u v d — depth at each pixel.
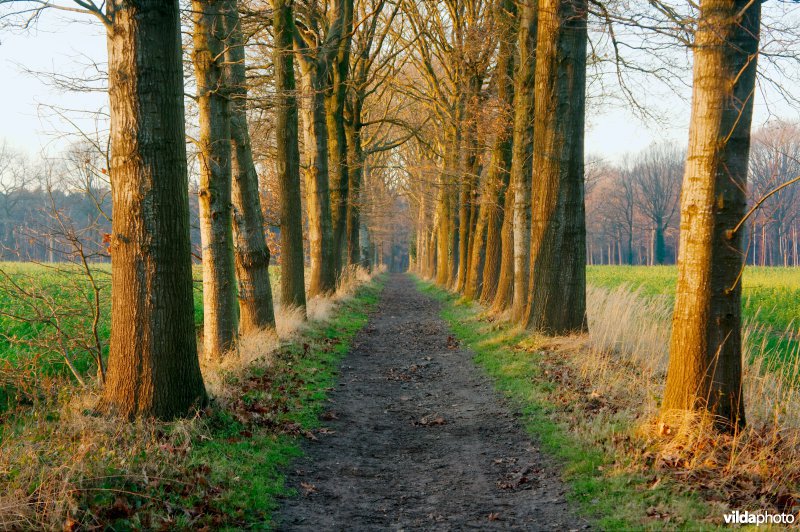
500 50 15.69
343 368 11.12
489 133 17.00
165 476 4.71
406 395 9.39
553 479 5.43
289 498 5.09
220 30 9.43
